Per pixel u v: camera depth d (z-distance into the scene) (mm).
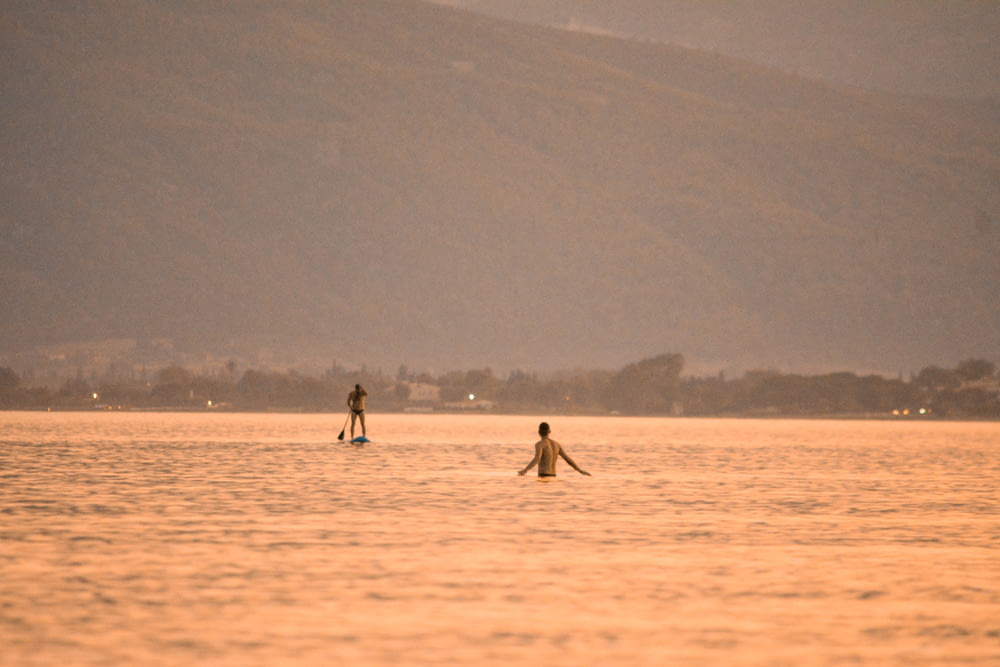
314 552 98562
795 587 84625
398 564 92750
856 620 74125
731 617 74625
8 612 73938
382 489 162375
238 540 105562
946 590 83938
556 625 71875
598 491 164875
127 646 65750
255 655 64188
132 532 110750
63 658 63156
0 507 132875
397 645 66625
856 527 121562
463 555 97688
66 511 129125
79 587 81938
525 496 152875
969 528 121188
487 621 72750
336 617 73438
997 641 68938
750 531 116688
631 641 68188
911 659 64938
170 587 82188
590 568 91875
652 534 112938
